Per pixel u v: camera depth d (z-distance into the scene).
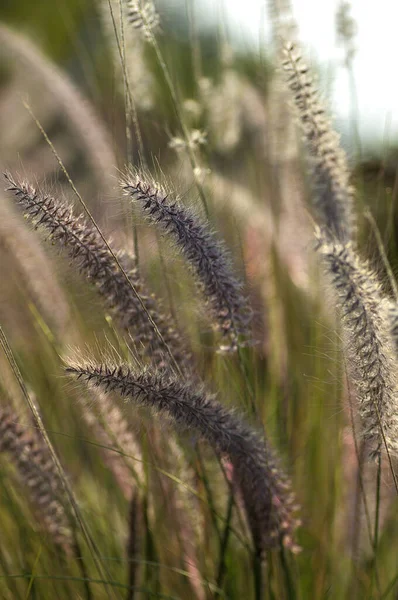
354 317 0.79
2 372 0.94
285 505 0.86
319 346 0.96
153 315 0.85
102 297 0.85
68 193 0.86
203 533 0.92
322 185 0.95
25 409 0.91
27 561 0.93
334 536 0.96
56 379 0.98
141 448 0.91
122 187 0.80
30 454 0.89
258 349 0.95
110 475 0.98
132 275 0.84
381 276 0.86
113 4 1.03
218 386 0.91
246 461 0.84
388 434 0.82
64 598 0.92
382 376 0.80
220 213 1.02
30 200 0.81
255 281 1.00
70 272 0.86
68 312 1.01
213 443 0.83
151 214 0.80
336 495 0.94
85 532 0.85
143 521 0.90
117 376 0.80
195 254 0.82
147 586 0.90
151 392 0.80
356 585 0.92
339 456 0.94
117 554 0.95
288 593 0.88
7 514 0.96
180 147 0.96
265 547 0.86
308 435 0.98
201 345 0.90
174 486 0.92
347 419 0.91
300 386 1.00
